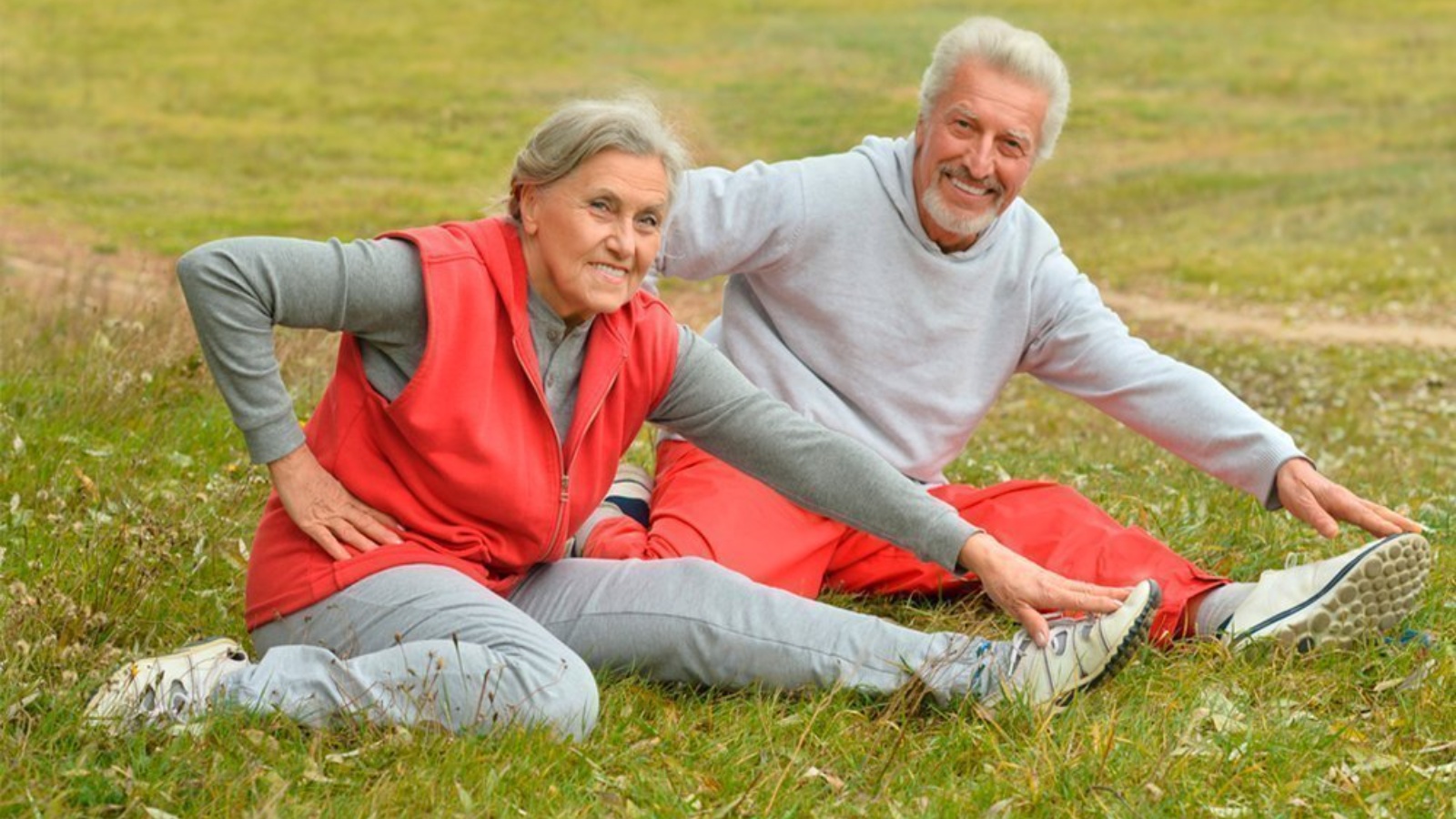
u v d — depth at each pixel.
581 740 3.39
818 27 33.97
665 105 3.72
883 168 4.52
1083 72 30.62
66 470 5.07
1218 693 3.74
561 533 3.70
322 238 18.36
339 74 28.84
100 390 5.96
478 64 30.05
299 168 22.34
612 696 3.61
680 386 3.82
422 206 20.41
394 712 3.33
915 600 4.52
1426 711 3.76
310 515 3.51
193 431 5.84
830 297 4.54
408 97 27.23
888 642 3.73
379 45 31.31
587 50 31.44
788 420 3.85
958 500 4.54
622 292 3.55
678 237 4.45
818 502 3.84
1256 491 4.34
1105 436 9.18
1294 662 3.98
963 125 4.33
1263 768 3.43
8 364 6.75
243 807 3.02
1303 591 4.01
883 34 33.41
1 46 29.58
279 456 3.49
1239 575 4.78
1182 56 31.97
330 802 3.03
